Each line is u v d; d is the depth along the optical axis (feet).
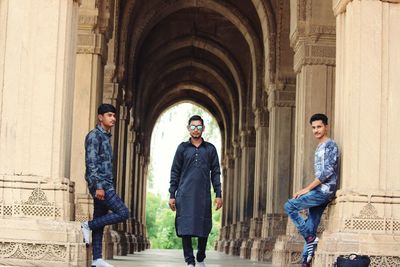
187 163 36.06
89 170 32.73
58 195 33.58
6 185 33.40
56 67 34.35
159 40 122.42
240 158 134.92
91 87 55.31
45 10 34.55
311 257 35.29
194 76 152.46
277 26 81.05
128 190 112.98
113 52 77.20
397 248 32.78
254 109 99.55
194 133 36.22
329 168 34.91
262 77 100.07
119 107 78.54
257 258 79.82
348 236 33.12
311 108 56.70
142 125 138.00
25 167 33.76
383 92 34.83
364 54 34.86
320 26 56.70
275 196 79.00
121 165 90.58
